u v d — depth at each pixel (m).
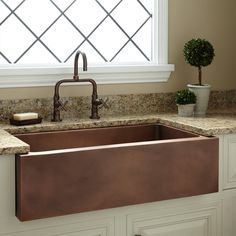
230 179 2.16
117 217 1.91
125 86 2.62
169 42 2.70
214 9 2.80
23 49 2.49
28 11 2.49
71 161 1.74
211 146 2.04
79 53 2.29
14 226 1.75
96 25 2.63
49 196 1.72
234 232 2.20
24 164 1.67
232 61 2.88
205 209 2.11
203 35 2.79
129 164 1.85
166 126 2.38
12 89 2.36
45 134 2.19
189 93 2.47
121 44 2.69
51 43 2.54
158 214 2.00
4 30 2.44
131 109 2.63
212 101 2.82
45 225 1.78
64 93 2.47
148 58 2.74
